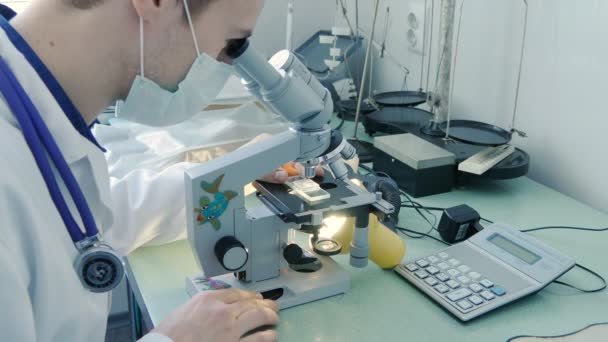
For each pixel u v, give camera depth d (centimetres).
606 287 100
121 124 143
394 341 86
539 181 146
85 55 71
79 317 69
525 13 139
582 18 125
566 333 88
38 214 64
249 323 82
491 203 132
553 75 135
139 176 114
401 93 179
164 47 74
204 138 138
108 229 86
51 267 64
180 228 112
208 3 72
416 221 124
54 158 69
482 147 143
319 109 88
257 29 203
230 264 90
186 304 83
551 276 98
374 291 99
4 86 66
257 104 148
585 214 127
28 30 70
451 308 92
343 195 97
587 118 129
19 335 59
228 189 90
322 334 87
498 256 105
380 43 194
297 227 99
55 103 71
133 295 119
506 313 93
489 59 153
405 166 136
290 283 96
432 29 167
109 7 69
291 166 105
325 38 191
